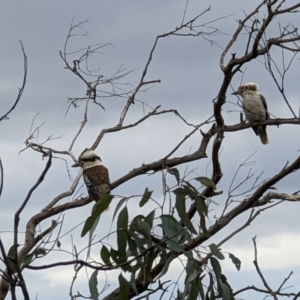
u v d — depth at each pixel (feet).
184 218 13.58
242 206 17.42
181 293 13.96
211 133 22.31
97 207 13.39
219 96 18.76
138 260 13.65
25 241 19.48
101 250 13.41
